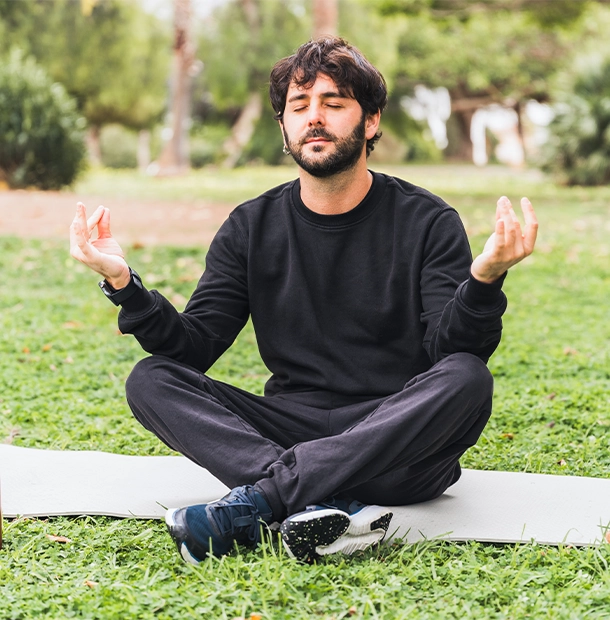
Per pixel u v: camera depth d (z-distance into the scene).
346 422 2.76
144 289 2.66
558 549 2.62
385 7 17.70
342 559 2.44
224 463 2.53
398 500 2.85
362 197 2.85
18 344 5.43
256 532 2.45
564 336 5.99
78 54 24.31
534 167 17.19
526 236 2.37
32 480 3.12
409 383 2.58
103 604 2.22
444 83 32.88
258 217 2.94
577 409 4.24
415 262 2.78
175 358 2.77
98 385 4.73
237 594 2.25
